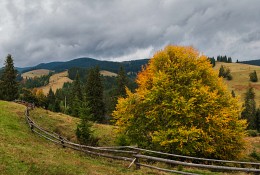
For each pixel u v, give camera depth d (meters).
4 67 87.44
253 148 43.12
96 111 71.88
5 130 29.20
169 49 32.41
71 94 92.00
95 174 18.38
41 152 22.02
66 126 44.22
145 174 20.19
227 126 29.77
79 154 25.41
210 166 19.14
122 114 32.38
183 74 29.55
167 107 29.02
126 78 78.75
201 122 28.73
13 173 15.85
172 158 29.44
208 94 28.86
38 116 45.12
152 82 31.72
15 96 87.25
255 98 187.75
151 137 31.52
